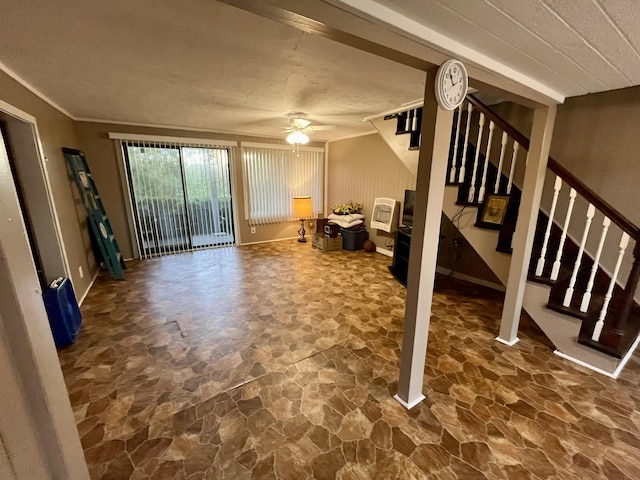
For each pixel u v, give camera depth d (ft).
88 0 4.08
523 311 10.02
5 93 6.87
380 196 16.71
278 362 7.06
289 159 19.29
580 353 7.09
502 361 7.18
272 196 19.16
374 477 4.41
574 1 3.27
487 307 10.14
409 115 10.51
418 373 5.73
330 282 12.36
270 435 5.09
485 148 10.21
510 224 8.06
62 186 10.11
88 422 5.32
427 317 5.54
